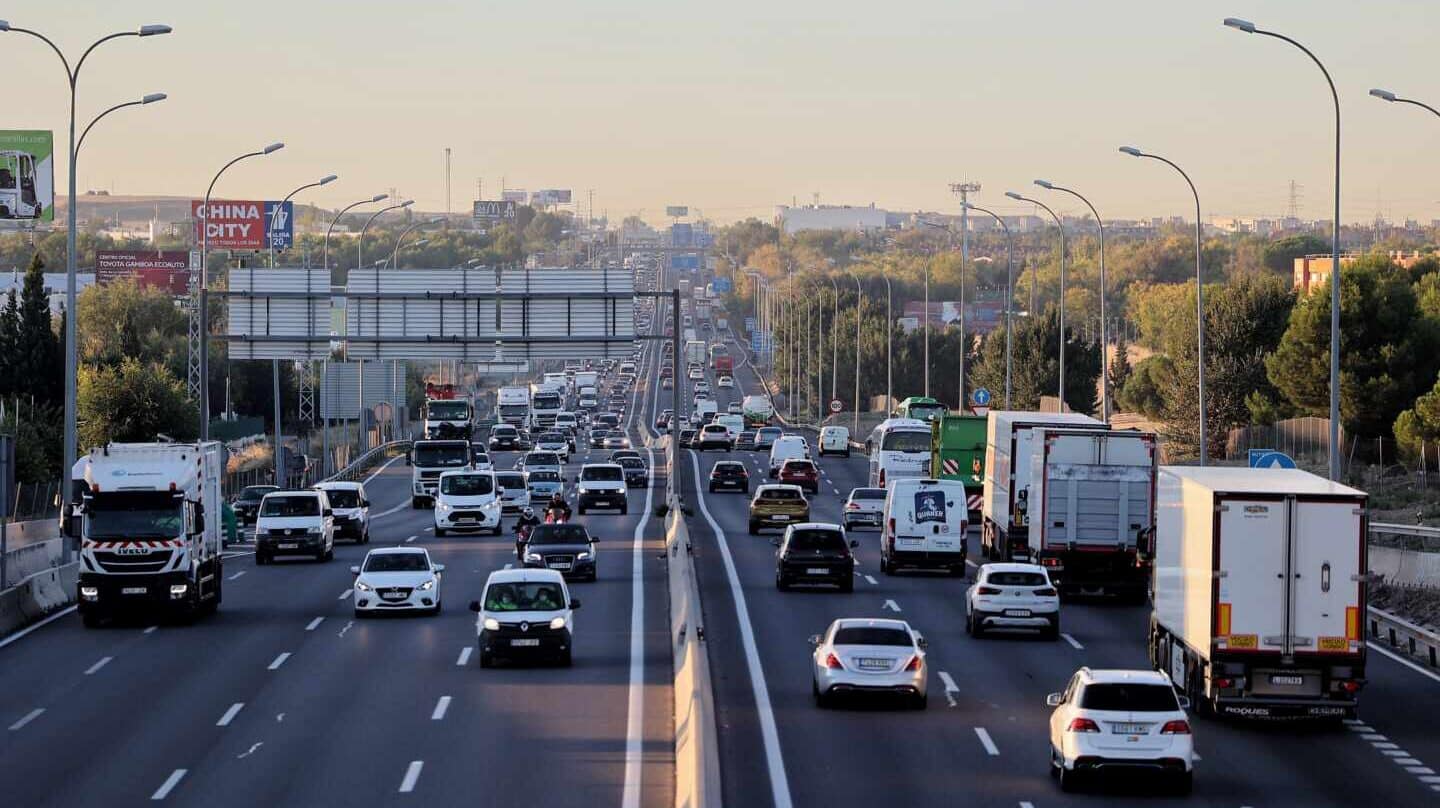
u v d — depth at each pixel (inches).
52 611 3316.9
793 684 2383.1
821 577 3476.9
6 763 1862.7
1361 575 2023.9
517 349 4426.7
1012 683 2397.9
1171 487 2314.2
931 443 5064.0
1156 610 2412.6
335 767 1838.1
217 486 3353.8
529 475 6117.1
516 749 1939.0
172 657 2691.9
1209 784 1749.5
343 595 3590.1
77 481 3248.0
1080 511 3284.9
